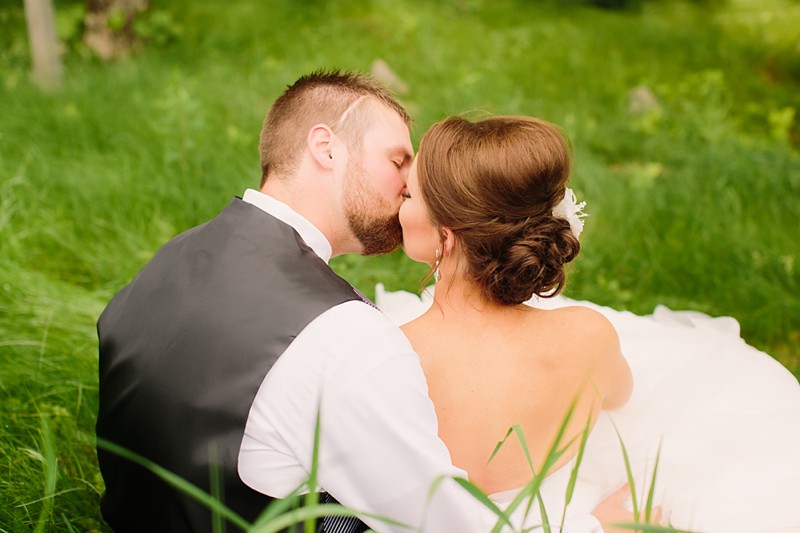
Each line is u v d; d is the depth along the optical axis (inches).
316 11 343.0
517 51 328.2
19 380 101.5
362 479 55.9
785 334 139.5
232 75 255.6
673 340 104.8
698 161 206.4
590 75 313.9
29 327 114.3
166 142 180.7
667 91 287.1
